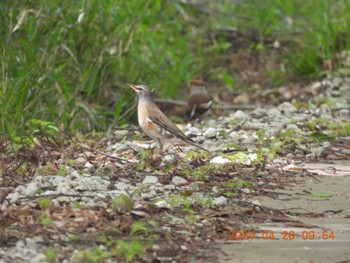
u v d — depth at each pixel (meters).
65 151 12.86
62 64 16.73
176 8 24.23
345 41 23.62
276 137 15.04
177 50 22.92
